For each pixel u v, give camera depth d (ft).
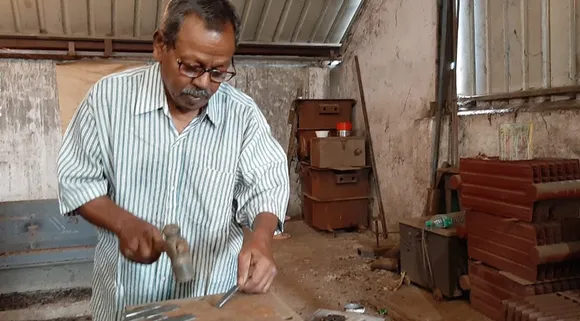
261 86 18.75
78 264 7.84
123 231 3.62
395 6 14.97
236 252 4.60
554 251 7.88
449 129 12.62
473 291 9.34
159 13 16.30
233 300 3.74
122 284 4.15
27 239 7.66
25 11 15.21
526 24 10.60
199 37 3.37
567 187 7.94
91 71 16.53
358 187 16.20
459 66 12.48
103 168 4.09
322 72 19.38
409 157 14.51
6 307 7.49
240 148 4.33
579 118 9.11
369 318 5.52
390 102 15.46
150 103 3.94
